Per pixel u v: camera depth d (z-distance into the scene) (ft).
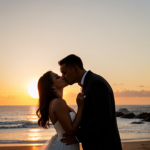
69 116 9.14
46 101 9.87
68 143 9.02
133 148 21.63
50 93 9.83
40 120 10.12
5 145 24.27
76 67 9.18
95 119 8.05
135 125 89.10
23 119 135.13
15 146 22.86
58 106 9.11
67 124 8.92
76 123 8.95
